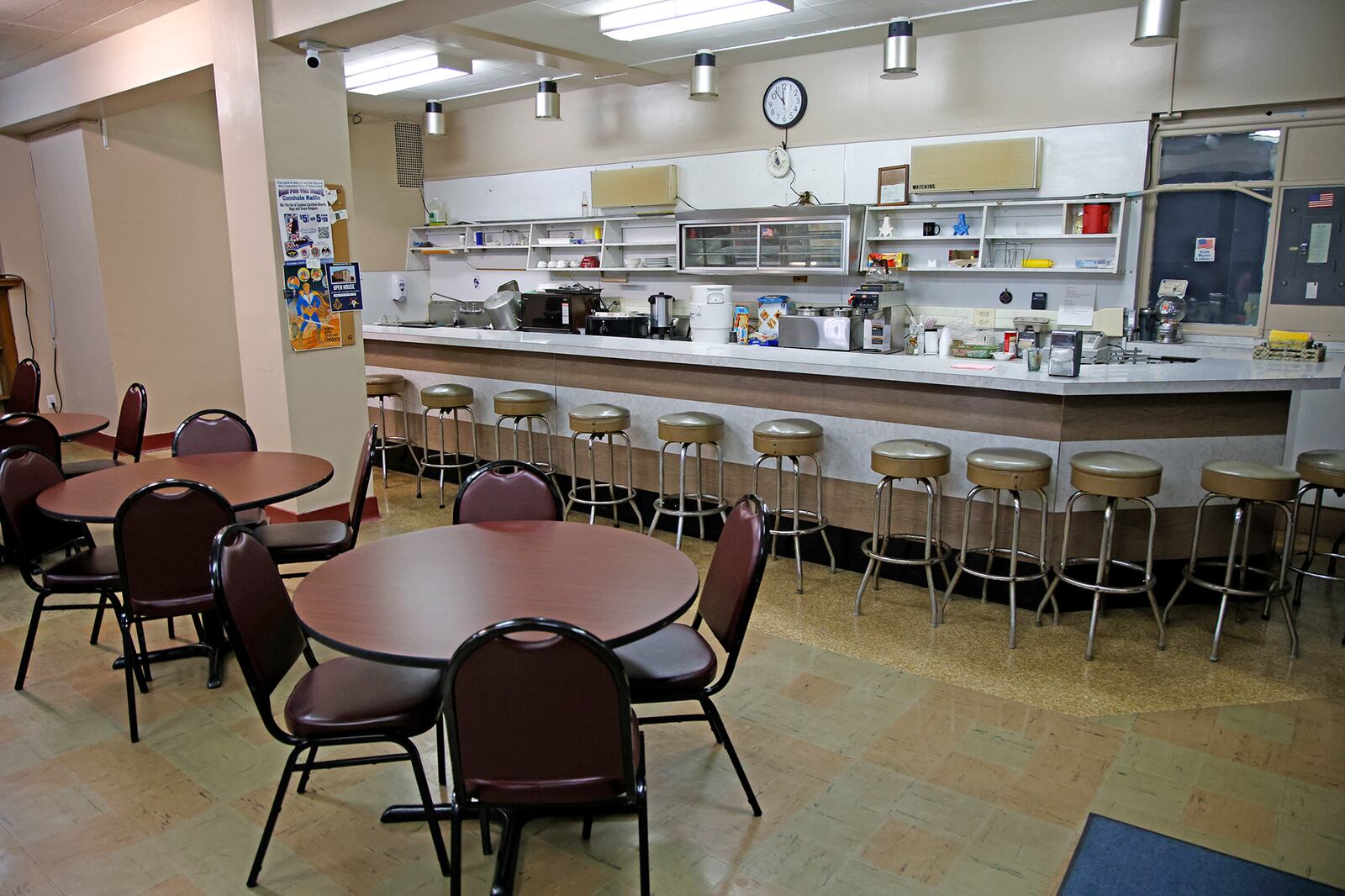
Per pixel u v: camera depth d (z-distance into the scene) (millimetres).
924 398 3895
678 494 4816
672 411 4723
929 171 5918
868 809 2377
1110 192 5508
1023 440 3668
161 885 2105
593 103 7738
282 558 3223
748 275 7160
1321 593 3934
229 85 4383
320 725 1980
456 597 2064
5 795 2459
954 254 6082
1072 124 5570
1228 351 5141
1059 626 3582
